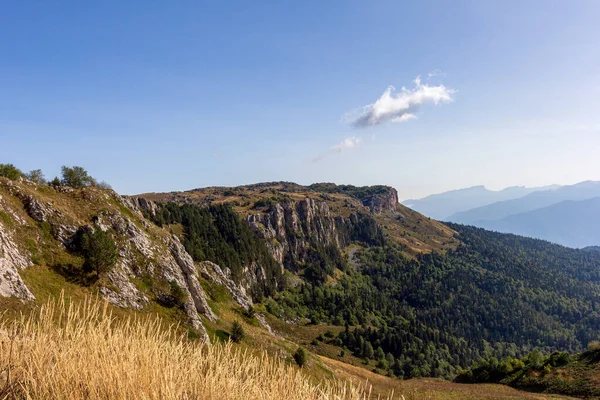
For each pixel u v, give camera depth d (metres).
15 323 5.42
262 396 5.04
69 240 37.44
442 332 180.50
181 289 43.31
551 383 57.94
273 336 61.59
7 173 39.84
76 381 4.37
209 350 6.01
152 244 47.62
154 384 4.65
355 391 5.33
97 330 5.41
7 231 32.22
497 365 74.06
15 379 4.60
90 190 47.12
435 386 63.69
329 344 127.56
